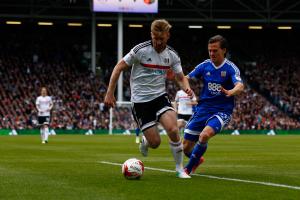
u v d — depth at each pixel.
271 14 67.88
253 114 64.94
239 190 10.55
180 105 32.91
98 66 72.44
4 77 64.38
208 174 13.89
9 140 38.09
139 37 77.25
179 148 12.83
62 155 21.80
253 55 76.69
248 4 68.75
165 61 12.83
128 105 60.66
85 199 9.37
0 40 71.12
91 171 14.45
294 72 73.94
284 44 78.06
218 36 13.52
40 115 34.28
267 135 56.50
